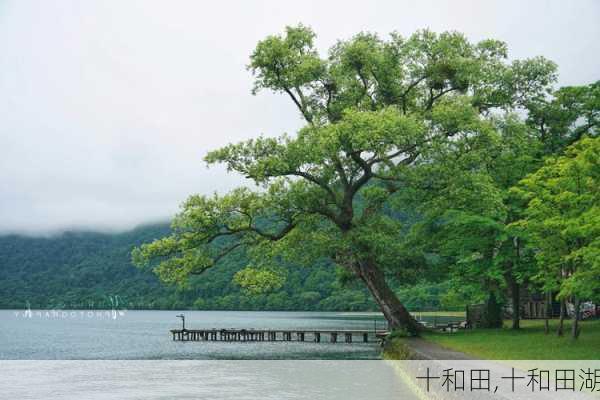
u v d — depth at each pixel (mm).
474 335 39625
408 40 42500
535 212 32031
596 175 30656
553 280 33344
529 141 44812
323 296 160625
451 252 44094
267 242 42812
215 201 39844
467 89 44031
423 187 40531
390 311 42406
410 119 36500
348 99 43469
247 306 168625
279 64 42312
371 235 38531
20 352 63906
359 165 41688
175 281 40406
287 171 38656
